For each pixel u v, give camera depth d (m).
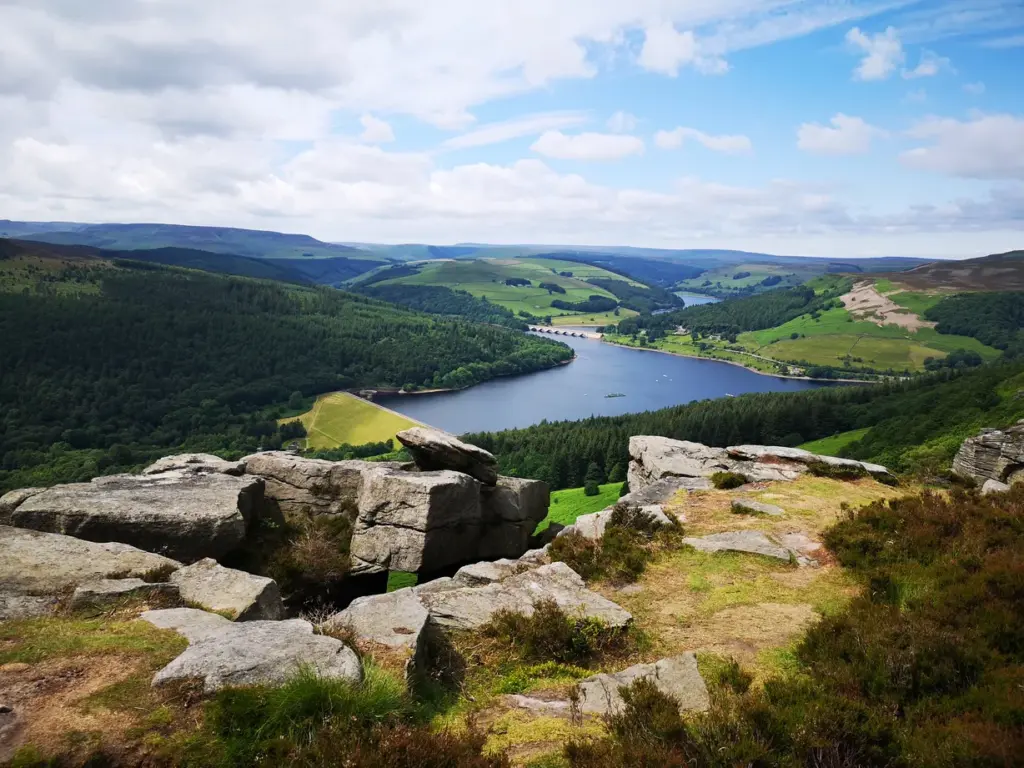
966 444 31.23
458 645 11.05
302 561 20.59
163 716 7.24
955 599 10.50
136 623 10.02
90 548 13.88
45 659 8.53
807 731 7.34
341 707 7.59
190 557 18.00
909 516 15.43
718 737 7.33
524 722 8.51
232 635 9.25
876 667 8.82
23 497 18.56
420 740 7.03
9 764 6.21
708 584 13.48
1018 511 15.13
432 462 25.80
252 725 7.19
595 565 14.66
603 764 6.93
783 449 26.25
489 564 15.55
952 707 7.83
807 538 16.16
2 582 11.77
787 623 11.44
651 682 8.93
